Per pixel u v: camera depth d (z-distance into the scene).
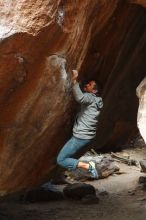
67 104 6.26
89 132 6.38
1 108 5.38
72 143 6.38
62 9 5.15
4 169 5.93
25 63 5.11
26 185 6.83
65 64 5.62
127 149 14.28
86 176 10.42
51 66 5.38
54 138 6.62
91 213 7.71
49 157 6.86
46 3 4.92
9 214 7.67
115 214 7.59
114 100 9.62
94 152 12.47
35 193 8.69
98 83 7.20
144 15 7.70
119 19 7.17
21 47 4.91
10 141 5.72
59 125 6.46
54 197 8.73
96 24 6.48
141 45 8.42
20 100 5.42
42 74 5.36
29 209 8.06
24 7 4.84
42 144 6.38
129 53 8.28
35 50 5.07
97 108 6.43
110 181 10.38
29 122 5.76
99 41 7.11
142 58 8.79
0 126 5.54
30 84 5.35
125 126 11.63
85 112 6.36
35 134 5.99
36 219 7.35
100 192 9.18
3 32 4.67
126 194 9.11
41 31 4.92
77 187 8.80
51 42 5.16
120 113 10.41
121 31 7.43
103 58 7.44
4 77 5.03
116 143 13.15
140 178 9.79
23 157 6.14
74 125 6.46
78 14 5.42
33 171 6.69
